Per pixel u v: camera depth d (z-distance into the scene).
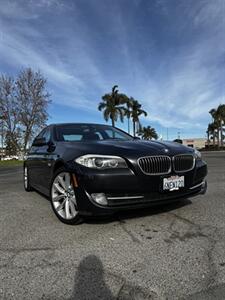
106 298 2.30
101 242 3.38
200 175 4.33
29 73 42.09
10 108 42.34
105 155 3.71
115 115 53.56
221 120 77.62
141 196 3.73
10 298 2.32
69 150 4.24
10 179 9.96
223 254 2.98
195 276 2.57
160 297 2.29
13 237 3.59
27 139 42.47
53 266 2.83
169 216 4.27
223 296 2.28
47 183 4.98
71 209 3.96
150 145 4.15
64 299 2.30
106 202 3.62
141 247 3.21
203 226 3.84
